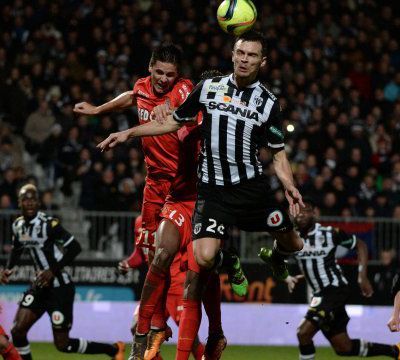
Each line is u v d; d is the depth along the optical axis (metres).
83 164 31.86
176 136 15.32
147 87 15.43
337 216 30.61
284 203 30.08
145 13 37.34
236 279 14.94
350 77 37.56
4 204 29.39
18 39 36.09
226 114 13.09
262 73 36.16
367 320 27.86
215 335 14.89
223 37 36.78
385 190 32.09
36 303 20.39
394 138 34.91
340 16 39.38
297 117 34.34
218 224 13.20
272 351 26.19
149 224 16.03
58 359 23.73
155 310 14.04
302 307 28.05
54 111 33.69
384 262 28.25
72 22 36.56
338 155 33.19
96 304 27.62
